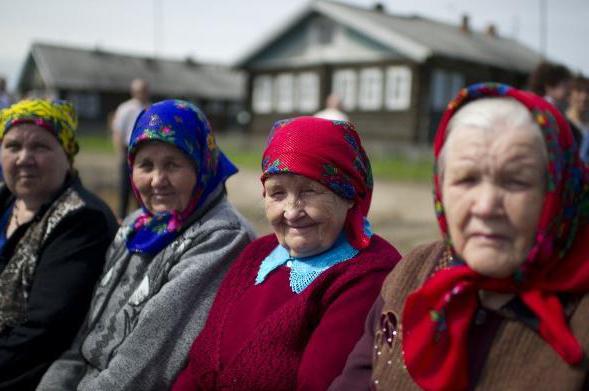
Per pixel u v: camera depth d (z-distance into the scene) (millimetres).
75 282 2281
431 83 20406
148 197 2273
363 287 1672
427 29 23062
